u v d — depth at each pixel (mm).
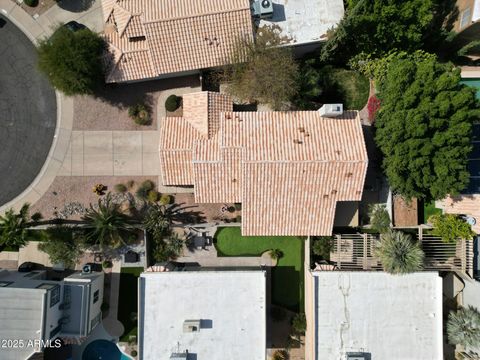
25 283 27109
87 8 29781
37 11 29766
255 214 26766
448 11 29734
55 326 26875
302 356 30594
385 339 26750
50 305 26094
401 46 28250
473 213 27406
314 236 28953
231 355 26797
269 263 30250
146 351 26812
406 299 26766
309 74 27625
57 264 29844
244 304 26875
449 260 27844
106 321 30500
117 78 27766
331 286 26828
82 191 30188
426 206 29094
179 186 30141
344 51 29188
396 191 27297
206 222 30188
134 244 30156
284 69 25781
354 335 26750
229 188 26984
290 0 27547
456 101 22703
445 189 24031
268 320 30344
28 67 29922
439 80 23328
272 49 26219
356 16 25578
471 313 26719
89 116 30062
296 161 24797
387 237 26438
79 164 30188
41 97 29953
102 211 27797
